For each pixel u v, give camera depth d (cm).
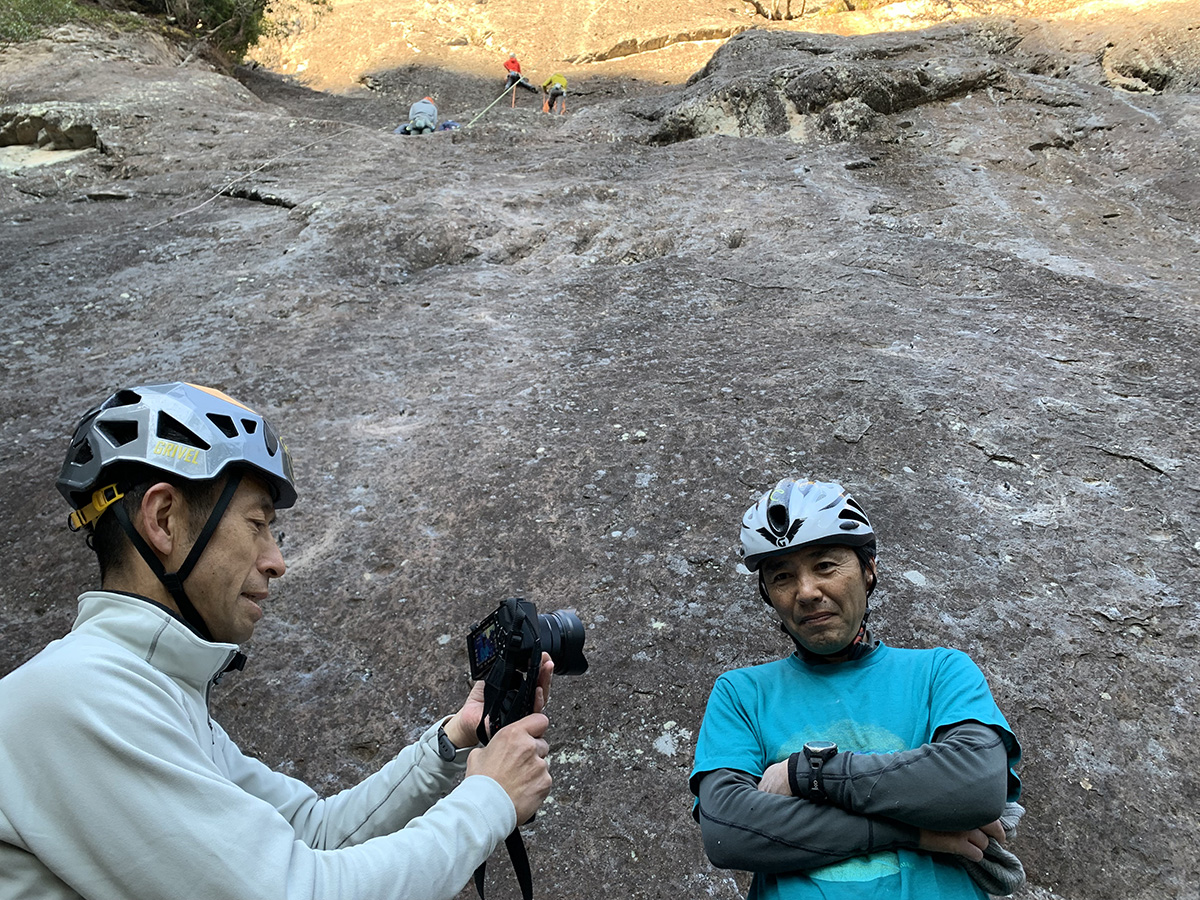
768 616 325
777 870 164
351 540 387
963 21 1198
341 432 469
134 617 125
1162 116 977
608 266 705
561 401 483
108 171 1008
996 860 169
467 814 127
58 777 109
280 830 117
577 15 2009
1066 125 977
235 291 648
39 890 110
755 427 436
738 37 1212
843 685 186
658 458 420
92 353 578
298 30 2003
